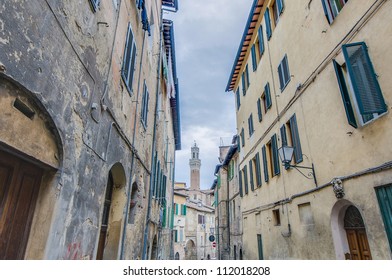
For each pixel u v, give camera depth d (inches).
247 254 538.3
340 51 232.5
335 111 237.9
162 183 561.3
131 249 273.9
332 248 233.8
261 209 447.5
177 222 1170.0
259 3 467.2
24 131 99.2
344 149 222.8
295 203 313.6
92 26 156.9
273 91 405.7
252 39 545.6
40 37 103.1
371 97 184.2
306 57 297.6
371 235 187.0
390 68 175.8
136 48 272.8
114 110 204.8
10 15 85.3
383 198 179.0
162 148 567.5
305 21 303.4
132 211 289.3
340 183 222.4
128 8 243.1
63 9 121.9
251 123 541.6
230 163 858.1
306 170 287.3
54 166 120.0
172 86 693.3
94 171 164.9
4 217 99.0
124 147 236.2
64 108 123.9
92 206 163.9
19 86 93.0
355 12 213.9
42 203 117.1
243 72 627.8
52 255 114.0
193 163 3085.6
